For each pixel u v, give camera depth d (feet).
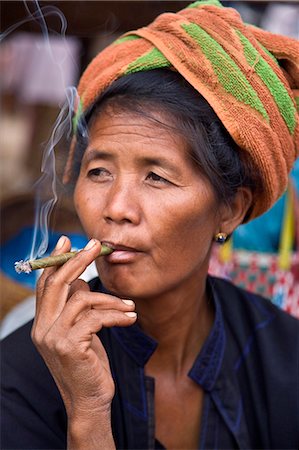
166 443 5.05
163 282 4.35
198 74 4.32
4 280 7.70
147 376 4.88
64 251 4.12
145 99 4.31
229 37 4.43
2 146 11.66
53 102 10.98
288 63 4.74
